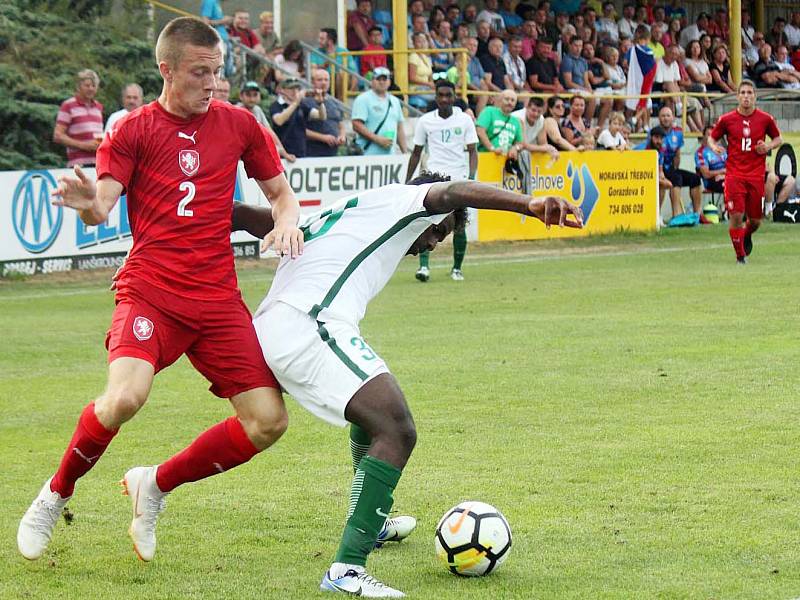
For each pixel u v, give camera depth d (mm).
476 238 23094
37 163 21000
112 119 17781
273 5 26688
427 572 5566
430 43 27891
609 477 7090
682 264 19500
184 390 9992
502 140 21953
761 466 7293
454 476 7168
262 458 7762
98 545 6035
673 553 5723
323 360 5457
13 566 5695
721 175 26844
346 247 5691
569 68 30312
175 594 5273
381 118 21859
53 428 8680
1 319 14180
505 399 9336
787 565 5527
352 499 5355
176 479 5703
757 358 10906
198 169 5605
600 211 24312
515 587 5293
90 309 15109
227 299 5668
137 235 5625
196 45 5457
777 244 22734
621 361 10859
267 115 23062
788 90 29625
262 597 5223
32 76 22703
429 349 11633
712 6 39250
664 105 31672
